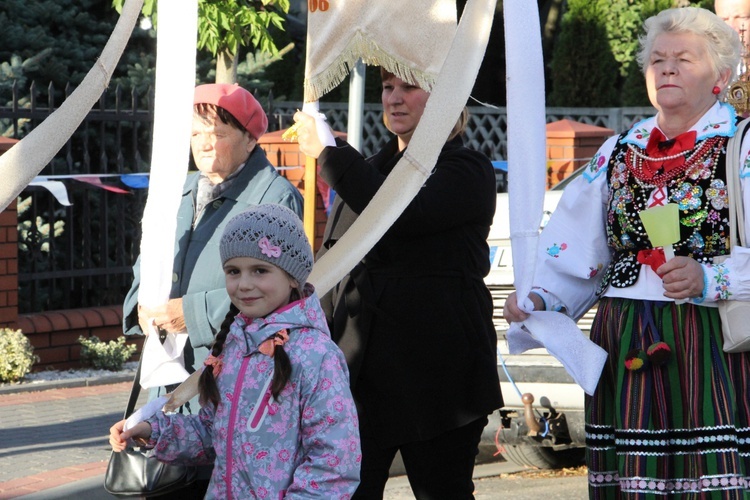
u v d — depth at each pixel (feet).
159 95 13.43
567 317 14.05
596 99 68.08
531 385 25.12
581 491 25.84
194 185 16.51
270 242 12.57
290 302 12.91
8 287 39.14
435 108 13.20
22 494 24.73
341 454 12.26
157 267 14.07
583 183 14.65
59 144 13.17
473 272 16.38
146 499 15.84
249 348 12.56
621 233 14.17
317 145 15.78
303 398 12.35
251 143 16.43
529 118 13.08
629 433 13.78
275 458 12.30
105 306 43.78
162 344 15.24
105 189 43.01
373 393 16.10
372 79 69.46
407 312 15.90
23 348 37.83
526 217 13.29
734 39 13.78
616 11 69.56
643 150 14.01
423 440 15.92
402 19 16.43
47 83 49.67
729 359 13.61
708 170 13.53
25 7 49.24
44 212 46.47
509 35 13.00
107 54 13.37
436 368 15.89
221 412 12.62
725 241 13.50
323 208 42.80
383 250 16.05
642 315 13.89
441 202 15.69
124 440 12.80
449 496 16.33
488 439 26.66
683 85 13.65
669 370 13.69
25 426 31.86
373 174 15.52
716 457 13.44
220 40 38.86
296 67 73.10
